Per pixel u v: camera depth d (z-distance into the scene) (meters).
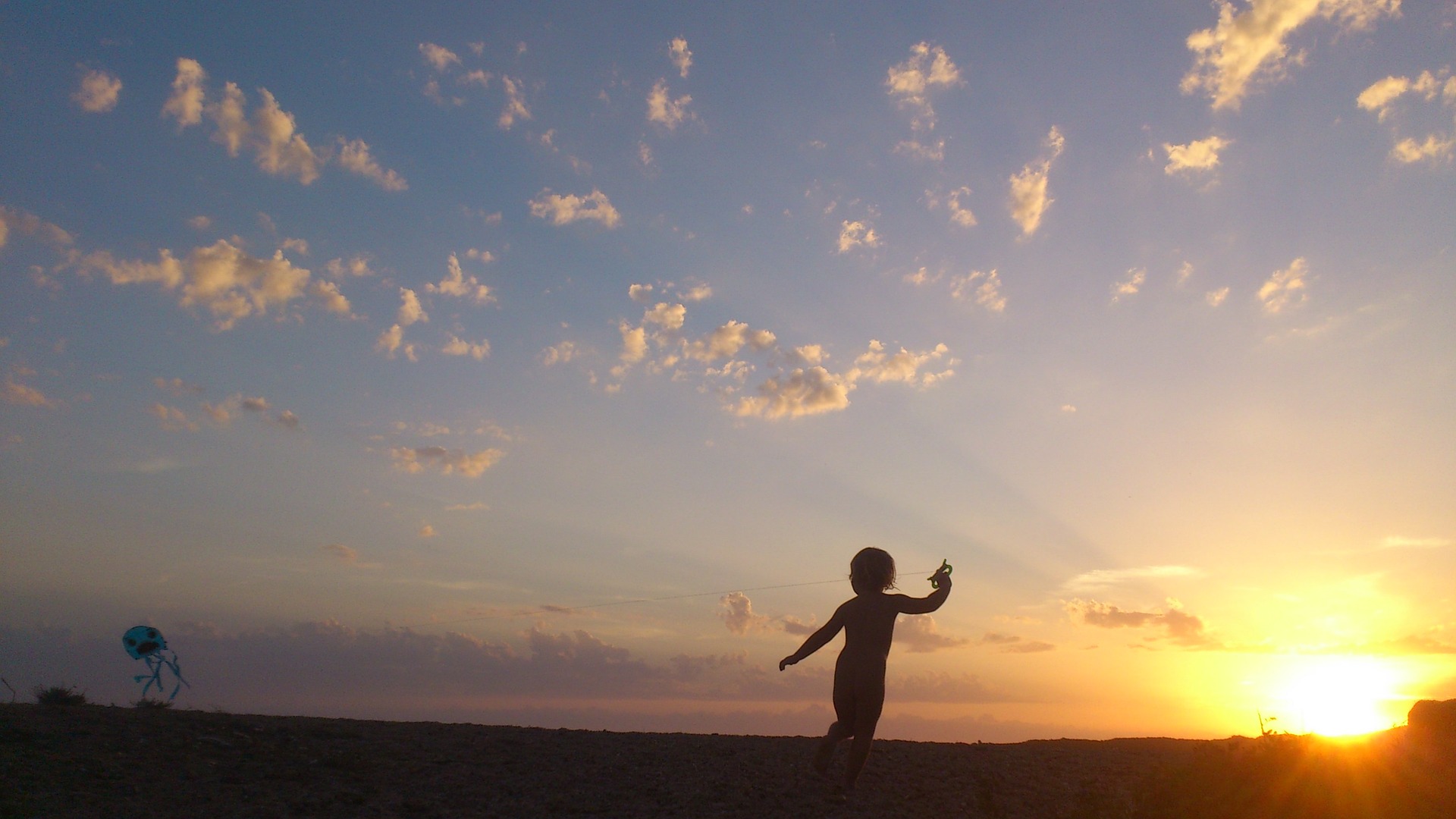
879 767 10.42
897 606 9.39
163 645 11.42
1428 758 8.83
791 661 9.43
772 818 8.27
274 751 9.42
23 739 8.82
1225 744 10.32
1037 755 11.46
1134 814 8.47
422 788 8.73
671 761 10.25
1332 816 7.93
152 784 8.06
